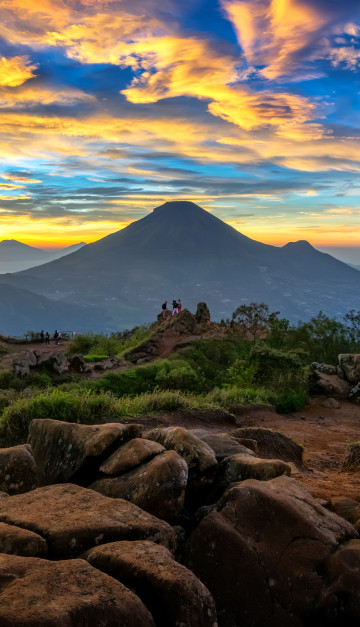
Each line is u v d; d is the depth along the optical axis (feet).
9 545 10.69
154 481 14.44
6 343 142.41
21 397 48.83
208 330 120.57
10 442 32.65
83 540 11.48
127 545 11.09
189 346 105.09
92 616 8.21
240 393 60.49
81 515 12.45
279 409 57.62
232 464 17.52
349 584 11.00
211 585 12.08
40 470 18.22
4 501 13.69
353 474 26.86
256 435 31.81
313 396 66.54
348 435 43.21
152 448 16.42
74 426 18.47
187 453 17.13
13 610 7.84
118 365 95.14
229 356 102.89
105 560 10.52
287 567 12.07
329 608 10.95
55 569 9.39
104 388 63.46
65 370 82.99
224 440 21.77
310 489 22.50
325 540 12.67
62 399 36.52
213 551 12.58
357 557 11.67
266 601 11.62
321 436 42.68
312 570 11.90
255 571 12.07
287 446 32.09
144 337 130.00
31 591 8.50
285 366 71.15
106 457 17.06
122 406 39.81
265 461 17.11
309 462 32.40
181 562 12.75
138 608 8.88
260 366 71.92
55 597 8.41
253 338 115.24
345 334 95.09
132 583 10.04
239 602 11.71
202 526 13.10
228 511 13.69
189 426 38.52
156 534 12.26
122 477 15.49
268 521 13.25
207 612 9.84
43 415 34.71
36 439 19.40
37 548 10.83
